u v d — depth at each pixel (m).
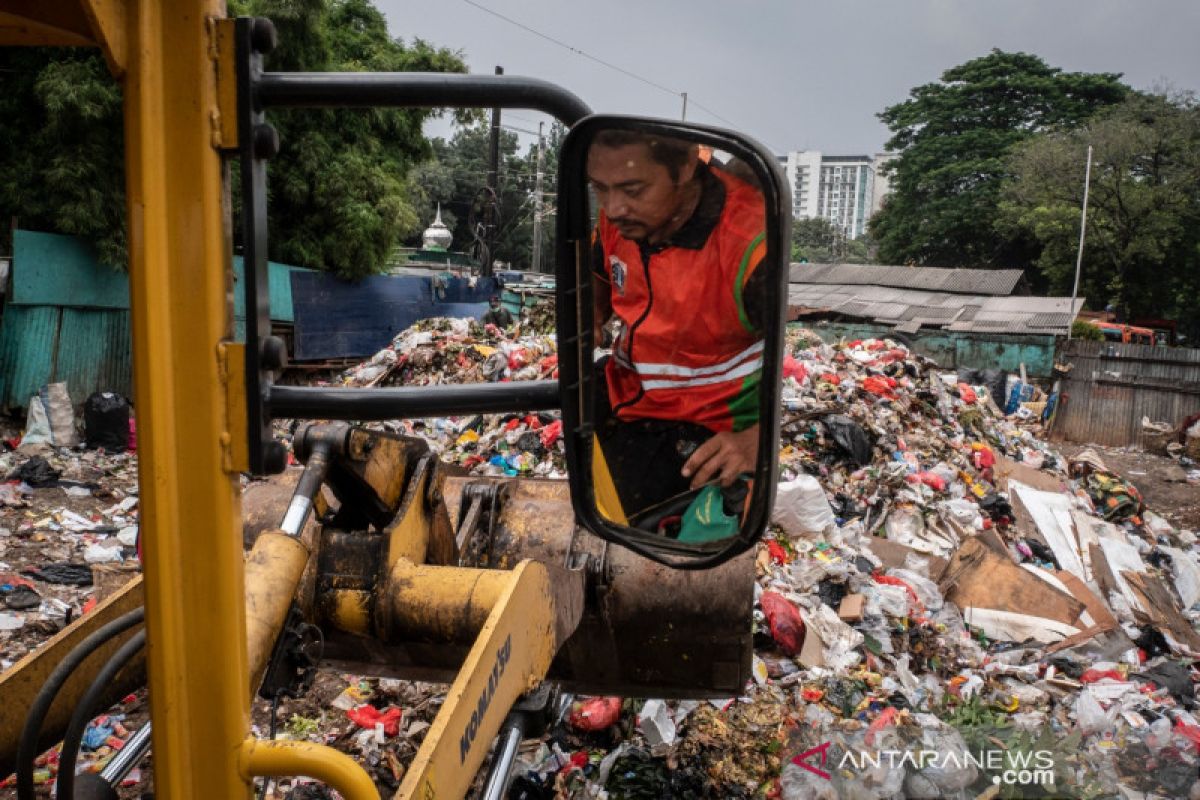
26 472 8.09
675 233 1.31
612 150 1.30
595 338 1.44
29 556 6.15
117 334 11.12
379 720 3.88
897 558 5.95
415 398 1.41
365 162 14.45
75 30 1.10
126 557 6.25
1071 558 6.71
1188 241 32.78
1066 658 5.06
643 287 1.37
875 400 8.45
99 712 2.05
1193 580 6.94
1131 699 4.56
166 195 1.14
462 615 1.97
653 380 1.45
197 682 1.23
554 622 2.17
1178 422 16.61
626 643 2.76
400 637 2.02
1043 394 17.28
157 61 1.12
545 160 35.91
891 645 4.83
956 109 44.47
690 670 2.79
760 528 1.33
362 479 2.07
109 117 10.40
